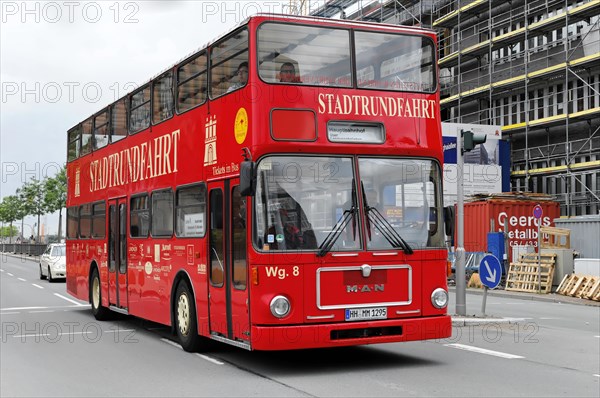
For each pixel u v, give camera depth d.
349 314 9.60
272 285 9.37
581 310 20.95
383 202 9.99
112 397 8.34
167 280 12.69
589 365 10.41
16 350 12.16
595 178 35.47
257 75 9.71
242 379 9.39
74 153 20.05
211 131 11.02
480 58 44.28
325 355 11.42
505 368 10.14
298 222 9.56
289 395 8.31
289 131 9.70
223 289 10.40
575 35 36.72
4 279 35.69
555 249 27.52
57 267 32.91
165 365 10.56
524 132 40.59
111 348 12.38
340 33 10.23
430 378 9.34
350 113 10.05
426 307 10.07
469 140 16.62
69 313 18.86
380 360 10.88
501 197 32.72
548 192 39.00
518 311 20.16
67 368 10.35
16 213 94.69
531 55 39.78
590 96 36.19
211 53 11.17
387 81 10.36
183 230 12.02
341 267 9.62
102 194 16.95
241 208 9.84
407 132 10.33
